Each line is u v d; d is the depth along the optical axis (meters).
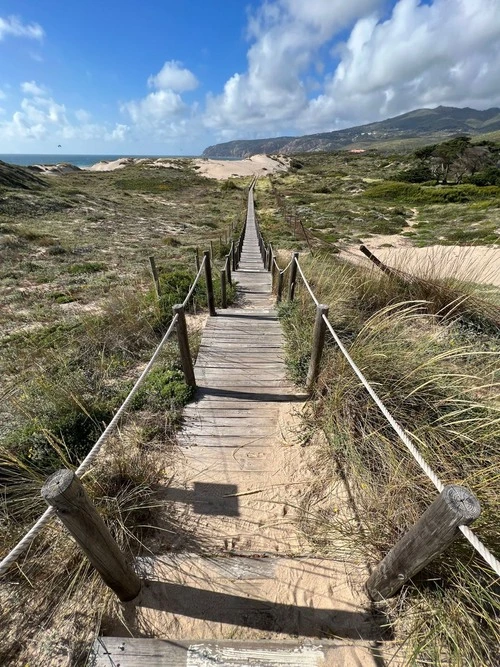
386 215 25.12
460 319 4.57
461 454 2.09
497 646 1.42
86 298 6.79
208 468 2.54
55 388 3.13
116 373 3.74
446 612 1.48
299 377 3.54
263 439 2.83
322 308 2.82
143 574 1.85
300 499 2.28
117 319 4.79
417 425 2.33
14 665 1.48
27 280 8.30
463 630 1.46
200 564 1.90
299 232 16.56
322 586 1.78
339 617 1.65
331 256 8.91
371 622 1.62
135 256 11.29
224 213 26.03
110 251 11.97
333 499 2.24
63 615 1.64
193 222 20.89
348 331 4.11
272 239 15.20
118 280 8.02
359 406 2.57
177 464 2.58
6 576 1.77
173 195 35.50
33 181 27.14
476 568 1.57
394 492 1.96
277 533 2.07
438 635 1.47
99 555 1.42
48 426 2.68
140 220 20.16
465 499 1.09
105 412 2.96
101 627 1.62
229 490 2.36
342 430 2.50
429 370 2.73
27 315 5.89
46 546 1.88
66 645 1.55
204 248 12.91
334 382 2.91
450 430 2.14
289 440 2.81
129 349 4.29
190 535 2.06
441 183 39.25
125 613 1.68
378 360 2.84
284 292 6.53
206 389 3.47
